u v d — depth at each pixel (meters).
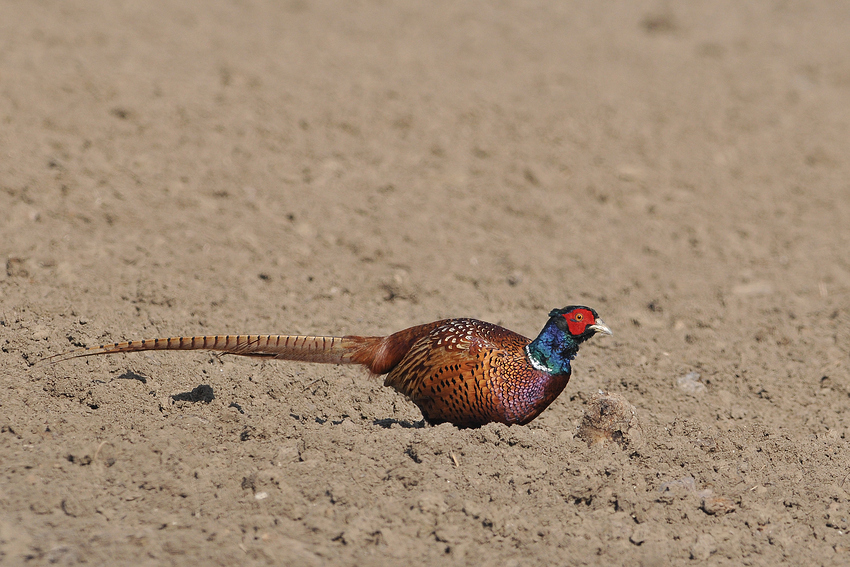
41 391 9.68
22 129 16.89
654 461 9.49
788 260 16.72
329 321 13.12
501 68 24.97
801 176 20.19
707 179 19.59
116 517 7.71
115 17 25.52
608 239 16.98
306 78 22.11
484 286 14.95
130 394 9.91
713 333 13.96
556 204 17.94
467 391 9.34
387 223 16.39
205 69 21.75
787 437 10.52
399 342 9.98
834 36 31.67
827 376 12.41
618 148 20.45
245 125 18.98
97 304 12.23
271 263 14.58
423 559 7.53
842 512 8.72
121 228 14.72
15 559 6.91
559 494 8.63
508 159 19.42
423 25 29.28
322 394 10.65
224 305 13.00
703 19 33.62
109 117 18.17
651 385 12.05
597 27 31.02
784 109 23.69
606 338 13.53
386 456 8.83
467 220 17.00
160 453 8.66
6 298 11.91
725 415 11.41
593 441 9.66
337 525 7.82
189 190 16.31
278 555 7.29
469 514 8.05
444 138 19.94
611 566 7.64
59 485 7.99
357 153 18.84
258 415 9.67
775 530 8.42
